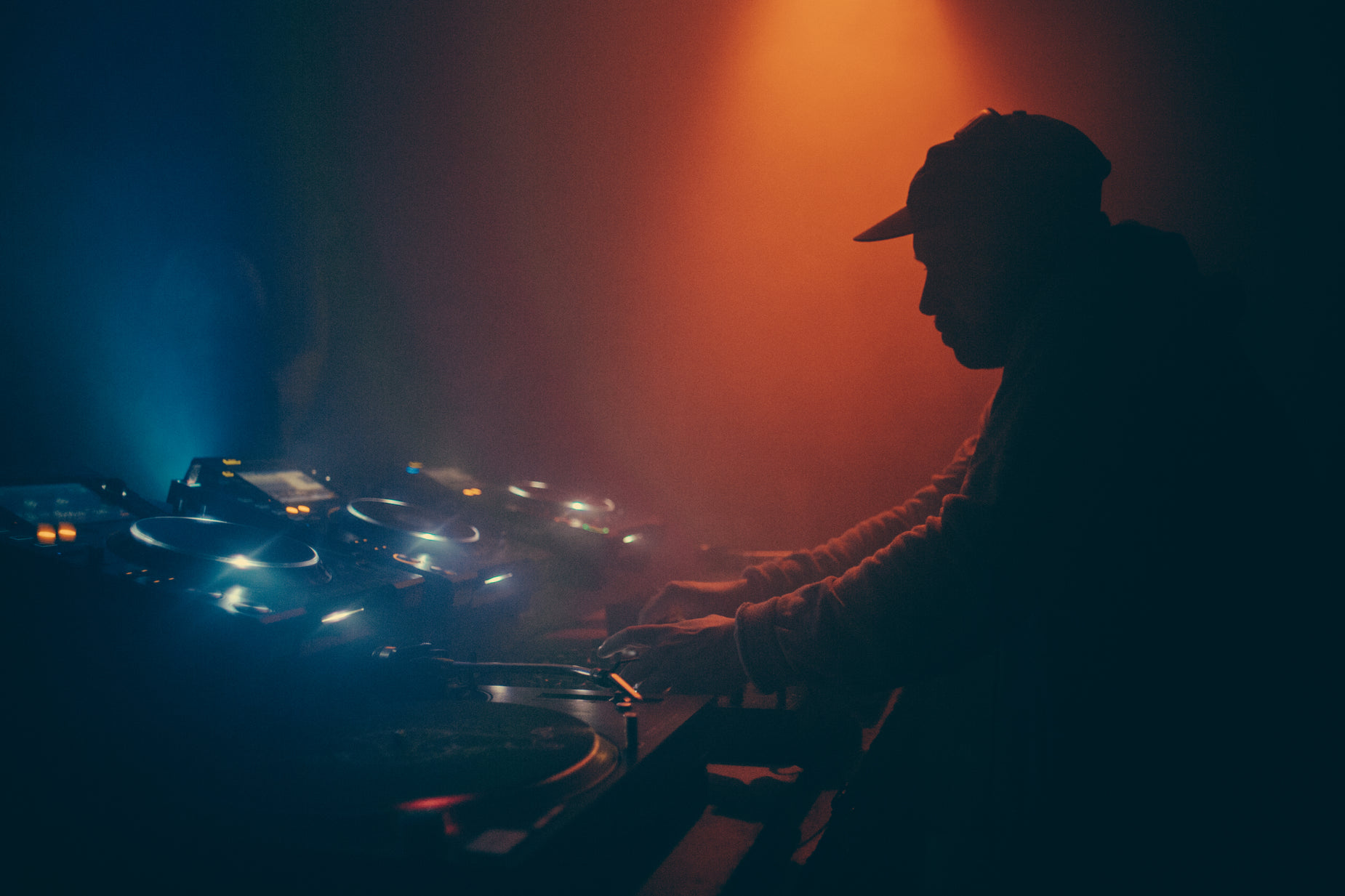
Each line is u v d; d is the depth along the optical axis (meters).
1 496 1.28
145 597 0.98
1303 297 3.67
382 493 2.29
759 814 0.99
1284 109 3.58
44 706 0.87
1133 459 0.90
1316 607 0.88
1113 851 0.88
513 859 0.59
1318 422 3.69
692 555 2.74
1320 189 3.59
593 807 0.72
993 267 1.07
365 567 1.57
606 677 1.08
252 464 1.87
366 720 0.92
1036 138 1.04
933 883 1.31
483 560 1.88
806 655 1.01
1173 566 0.89
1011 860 0.97
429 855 0.60
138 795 0.74
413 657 1.12
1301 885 0.83
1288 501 0.90
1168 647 0.88
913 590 0.93
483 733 0.87
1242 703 0.86
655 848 0.86
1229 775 0.85
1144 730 0.88
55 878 0.75
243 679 1.02
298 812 0.67
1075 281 0.97
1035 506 0.90
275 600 1.19
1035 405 0.92
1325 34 3.47
